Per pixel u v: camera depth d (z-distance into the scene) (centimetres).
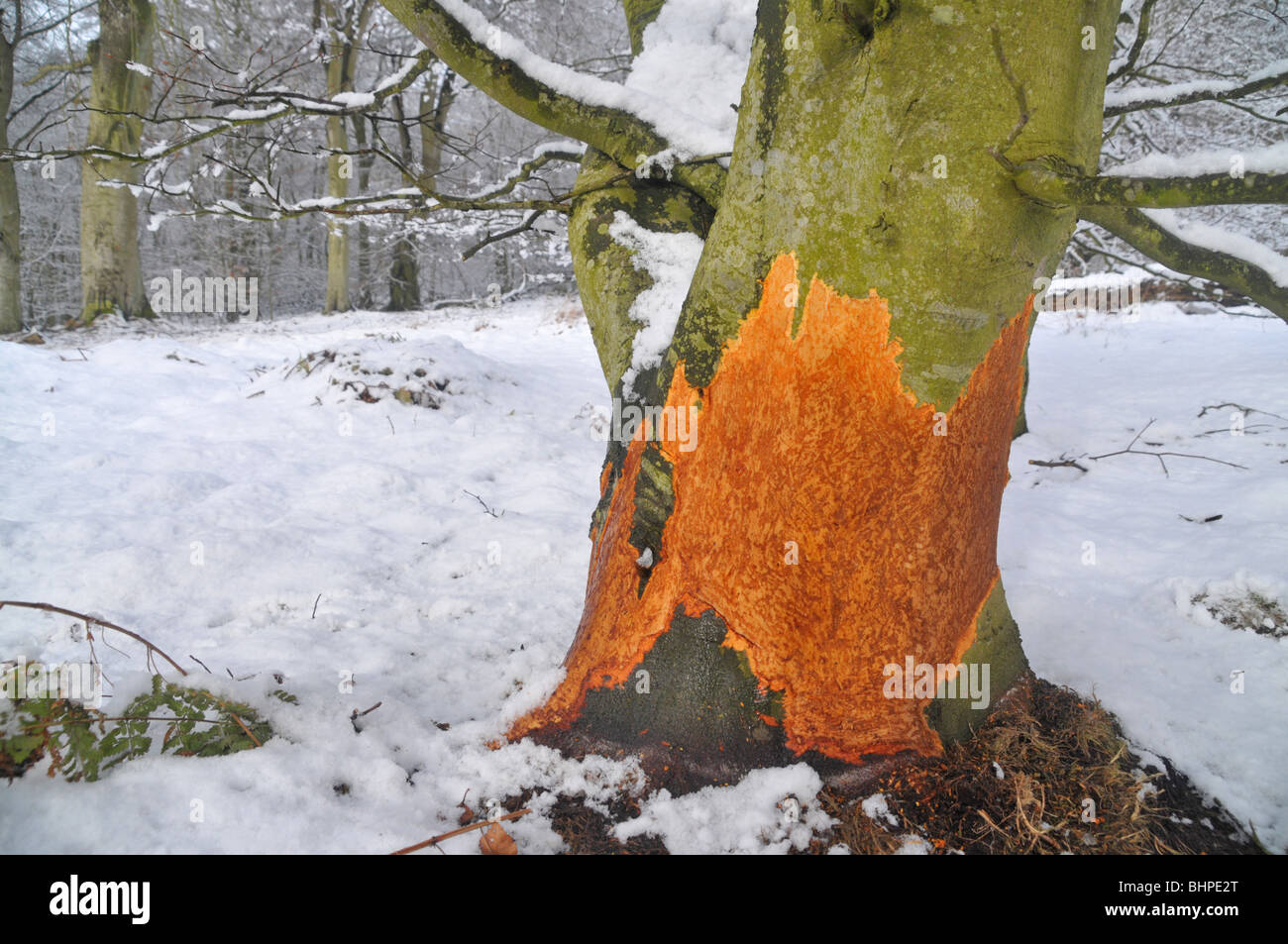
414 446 637
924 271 175
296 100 313
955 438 194
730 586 217
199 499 489
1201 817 222
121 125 1412
